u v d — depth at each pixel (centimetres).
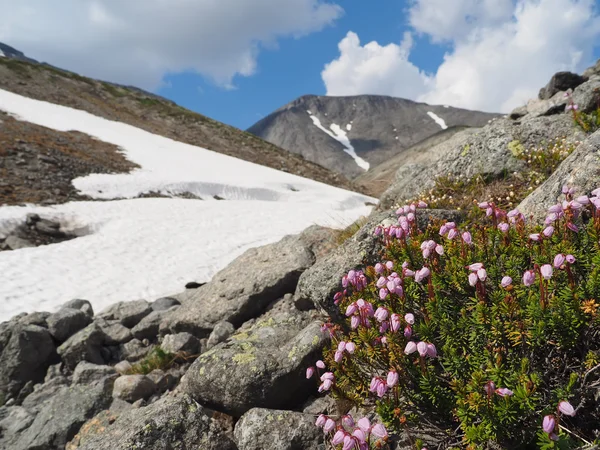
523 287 328
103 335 770
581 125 730
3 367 688
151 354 695
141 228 2356
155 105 9394
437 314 343
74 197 2930
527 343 299
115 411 551
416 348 298
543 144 734
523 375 267
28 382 683
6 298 1376
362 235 552
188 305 768
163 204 2992
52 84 8062
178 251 2078
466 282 362
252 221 2900
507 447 269
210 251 2128
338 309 507
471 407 271
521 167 718
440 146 2608
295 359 457
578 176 452
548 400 279
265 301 692
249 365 458
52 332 755
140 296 1513
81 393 586
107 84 9731
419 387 317
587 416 274
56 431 530
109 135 5731
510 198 664
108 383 605
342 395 372
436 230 478
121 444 388
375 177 13875
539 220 462
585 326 291
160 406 434
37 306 1360
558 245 332
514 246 376
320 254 756
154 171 4425
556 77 1356
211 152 6862
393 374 288
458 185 764
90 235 2164
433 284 379
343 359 385
